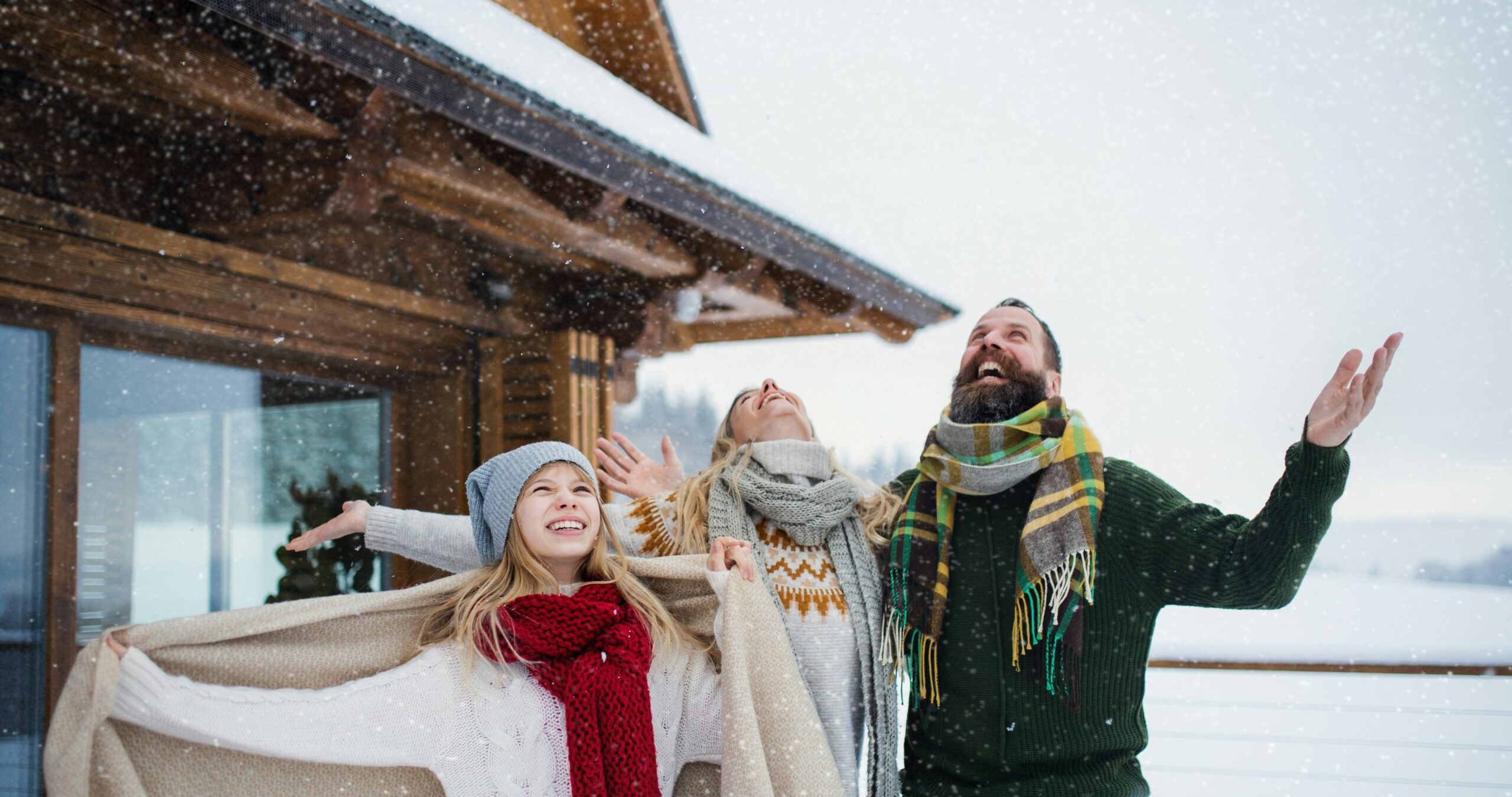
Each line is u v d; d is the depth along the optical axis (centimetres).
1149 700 646
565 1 686
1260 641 896
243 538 452
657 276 606
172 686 167
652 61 695
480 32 381
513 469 205
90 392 385
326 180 394
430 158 416
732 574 206
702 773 214
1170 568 217
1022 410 238
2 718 351
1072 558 209
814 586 228
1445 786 427
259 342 448
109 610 389
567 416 566
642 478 274
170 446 419
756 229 534
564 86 412
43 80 348
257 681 182
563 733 188
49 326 367
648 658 196
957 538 232
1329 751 496
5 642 354
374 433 530
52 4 294
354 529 229
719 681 210
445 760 182
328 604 190
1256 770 459
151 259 392
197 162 422
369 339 510
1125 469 231
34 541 363
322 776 188
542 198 482
